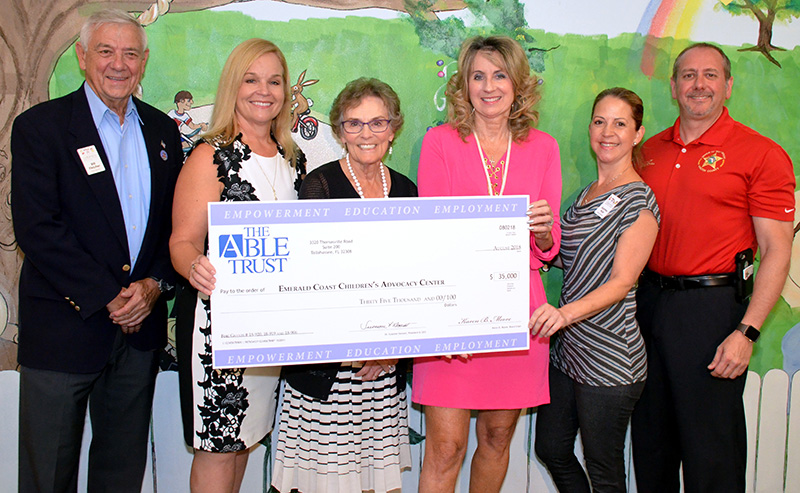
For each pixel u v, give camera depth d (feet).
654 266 6.73
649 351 6.80
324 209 5.07
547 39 7.27
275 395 6.30
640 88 7.52
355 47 6.95
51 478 5.95
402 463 6.40
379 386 5.96
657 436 6.89
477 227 5.32
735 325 6.30
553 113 7.41
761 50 7.65
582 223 6.10
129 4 6.52
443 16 7.06
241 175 5.60
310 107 6.98
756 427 8.25
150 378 6.45
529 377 6.15
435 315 5.33
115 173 5.90
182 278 6.02
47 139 5.52
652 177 6.74
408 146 7.23
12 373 6.93
